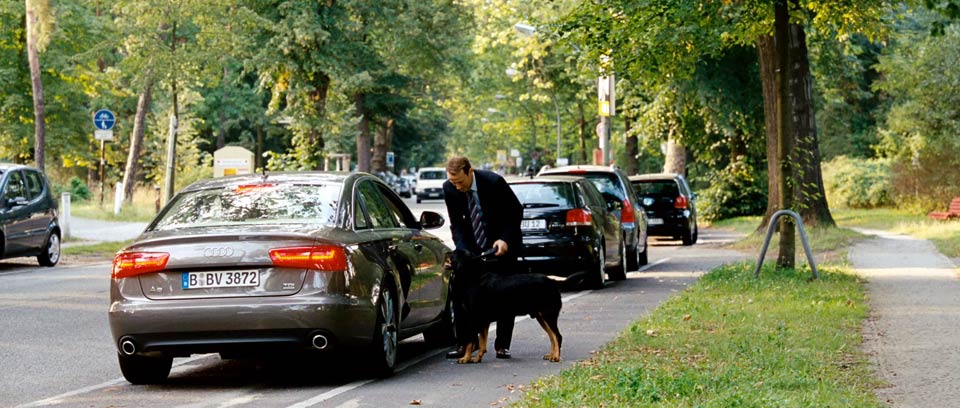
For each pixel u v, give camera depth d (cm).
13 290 1812
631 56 1934
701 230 3916
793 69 2766
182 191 1023
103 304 1611
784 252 1845
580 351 1101
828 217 2870
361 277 930
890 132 4484
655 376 879
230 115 7225
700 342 1095
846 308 1360
